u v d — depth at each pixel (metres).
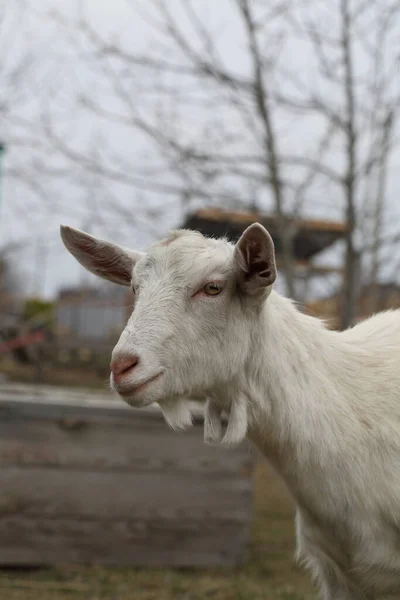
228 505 2.14
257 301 1.21
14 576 2.03
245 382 1.23
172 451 2.12
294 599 1.90
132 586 1.97
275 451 1.25
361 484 1.21
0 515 2.06
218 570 2.12
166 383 1.17
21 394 2.54
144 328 1.16
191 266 1.19
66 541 2.08
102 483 2.10
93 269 1.39
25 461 2.07
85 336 7.25
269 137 2.91
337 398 1.24
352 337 1.34
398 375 1.28
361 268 3.19
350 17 2.88
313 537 1.29
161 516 2.12
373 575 1.24
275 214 2.95
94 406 2.10
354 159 2.90
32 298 9.52
